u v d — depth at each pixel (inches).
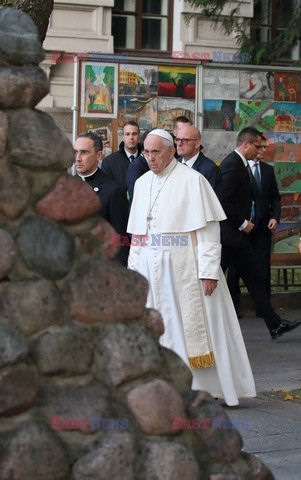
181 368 188.5
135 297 184.1
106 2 916.6
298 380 449.1
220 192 439.8
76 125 601.6
